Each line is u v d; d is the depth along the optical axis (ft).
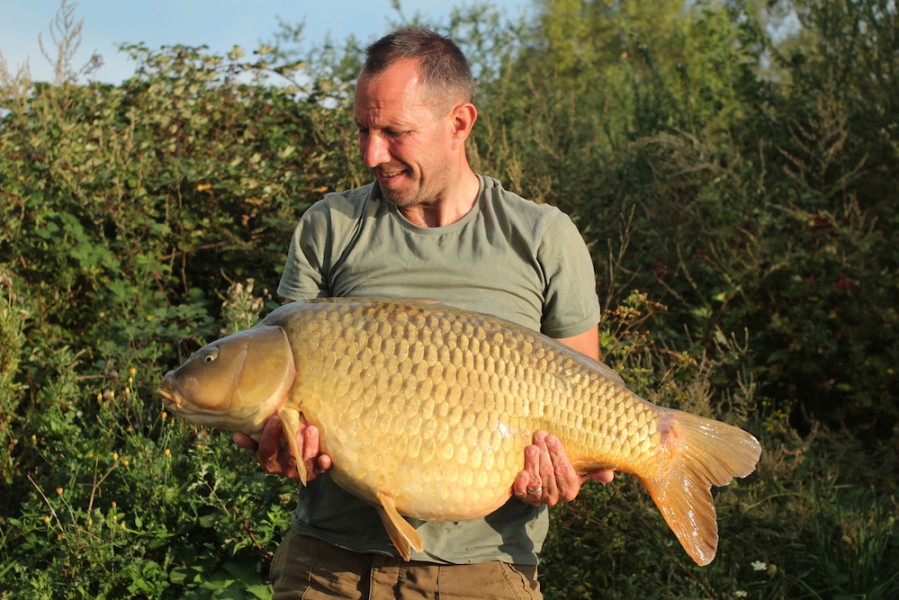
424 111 7.25
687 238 18.60
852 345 17.53
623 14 45.70
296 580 7.75
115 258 16.98
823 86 20.03
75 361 15.33
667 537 12.53
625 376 14.15
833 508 13.67
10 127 18.44
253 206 18.22
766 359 18.26
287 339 6.79
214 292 17.97
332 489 7.52
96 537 11.93
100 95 19.98
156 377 14.67
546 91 22.80
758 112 21.65
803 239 18.44
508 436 6.77
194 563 12.31
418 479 6.64
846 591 12.67
